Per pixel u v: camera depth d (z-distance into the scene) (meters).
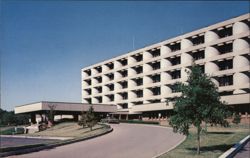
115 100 100.00
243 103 59.38
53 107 75.25
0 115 113.25
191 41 77.44
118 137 33.69
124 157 20.00
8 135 64.69
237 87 65.69
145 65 89.88
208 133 31.39
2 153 21.95
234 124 47.28
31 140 46.38
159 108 78.00
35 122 90.31
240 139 24.72
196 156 17.59
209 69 71.12
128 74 95.56
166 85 82.88
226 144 22.27
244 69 64.81
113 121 65.75
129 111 90.50
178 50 79.69
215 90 18.42
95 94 109.25
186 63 77.06
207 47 72.12
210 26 72.06
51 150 24.70
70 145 27.94
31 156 21.66
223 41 69.00
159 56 85.31
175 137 30.31
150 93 88.62
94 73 110.62
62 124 70.75
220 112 18.00
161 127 46.53
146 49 89.56
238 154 18.20
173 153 19.08
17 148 24.25
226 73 68.06
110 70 102.94
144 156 19.95
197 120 18.27
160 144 25.78
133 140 29.94
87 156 21.03
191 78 18.75
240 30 65.62
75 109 84.38
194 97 18.00
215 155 17.64
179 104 18.36
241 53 65.25
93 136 34.44
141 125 55.66
